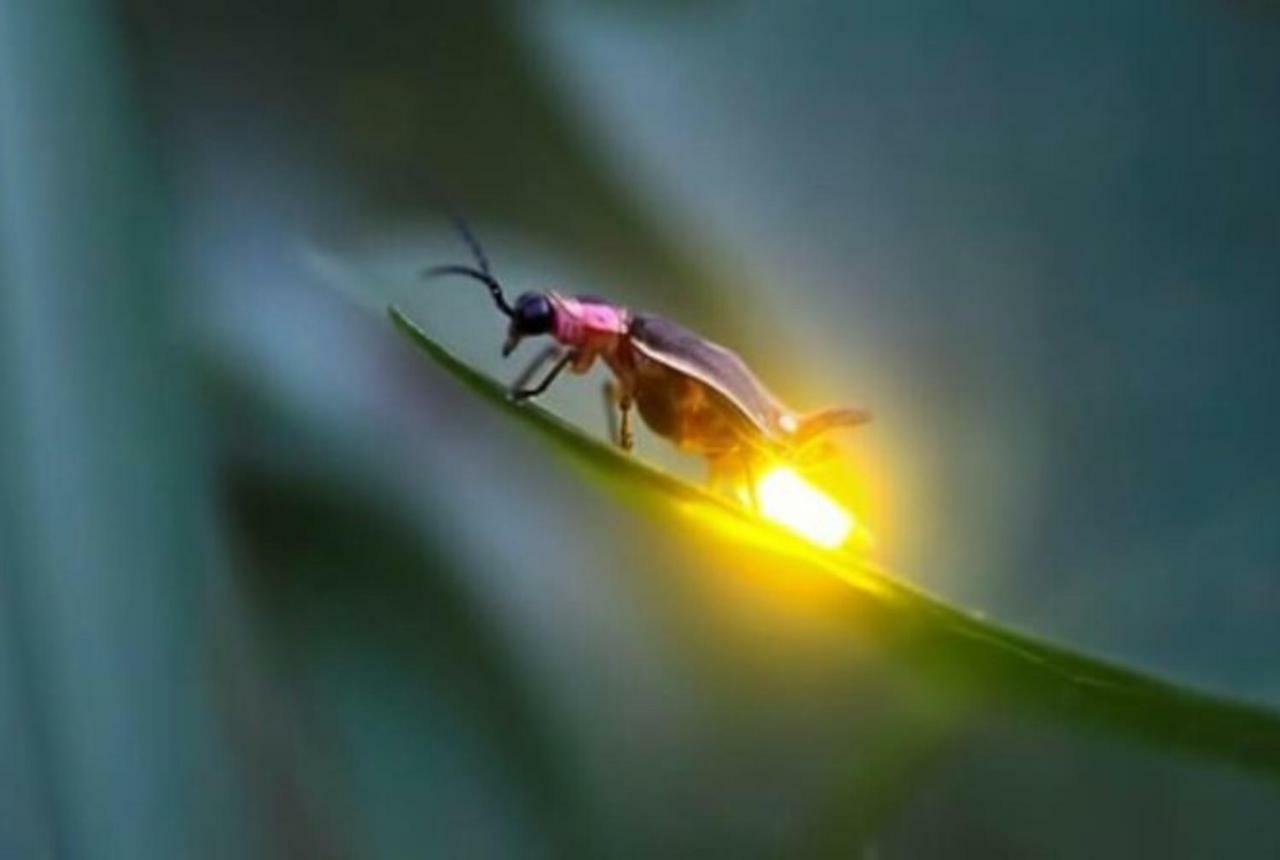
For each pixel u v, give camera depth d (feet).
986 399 0.60
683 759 0.58
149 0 0.59
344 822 0.56
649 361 0.58
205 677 0.53
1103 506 0.59
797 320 0.61
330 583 0.57
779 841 0.57
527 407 0.48
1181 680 0.47
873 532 0.58
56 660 0.52
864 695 0.58
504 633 0.58
